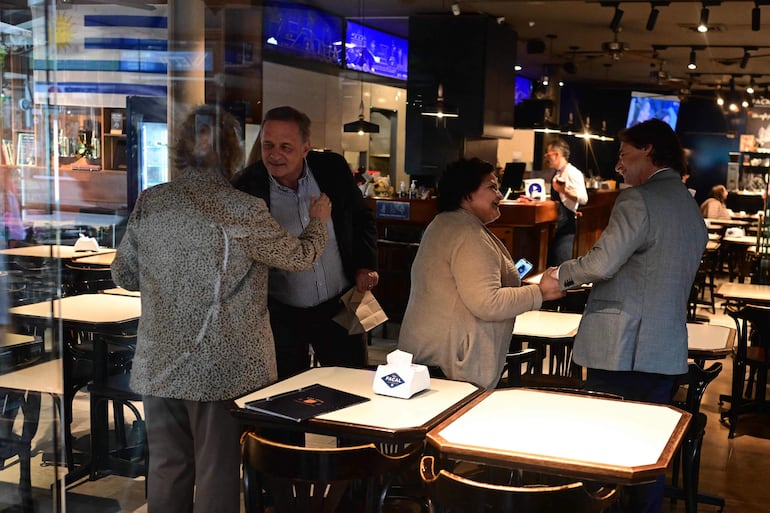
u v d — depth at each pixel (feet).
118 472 13.19
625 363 10.26
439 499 7.27
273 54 24.14
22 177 12.31
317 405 8.30
